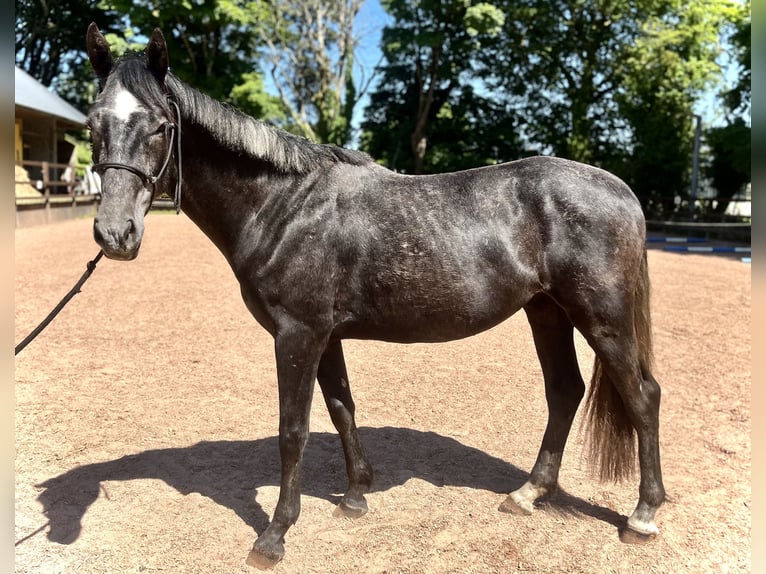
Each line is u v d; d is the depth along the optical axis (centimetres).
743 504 313
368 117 2878
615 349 269
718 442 391
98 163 230
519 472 355
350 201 271
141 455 369
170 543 278
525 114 2722
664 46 2341
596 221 263
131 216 228
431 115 2717
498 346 628
